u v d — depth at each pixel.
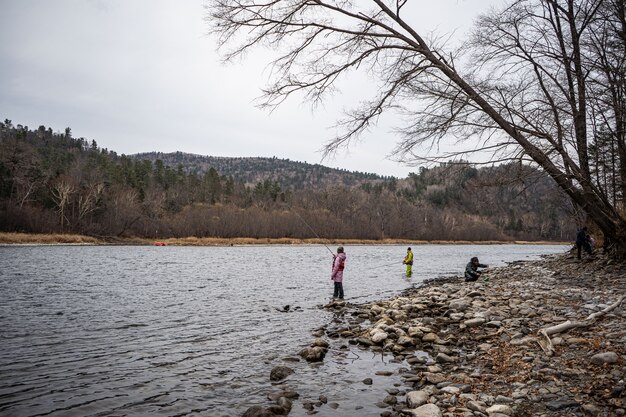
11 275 21.11
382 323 9.09
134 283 18.73
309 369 6.70
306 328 9.80
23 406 5.27
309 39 9.12
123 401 5.43
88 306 12.74
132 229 82.50
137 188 111.38
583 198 11.60
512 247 80.31
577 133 11.57
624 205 14.46
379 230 99.81
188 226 87.25
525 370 5.54
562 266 17.75
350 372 6.51
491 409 4.50
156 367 6.89
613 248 14.49
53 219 69.62
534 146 9.43
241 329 9.72
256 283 19.09
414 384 5.86
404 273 24.50
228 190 142.38
